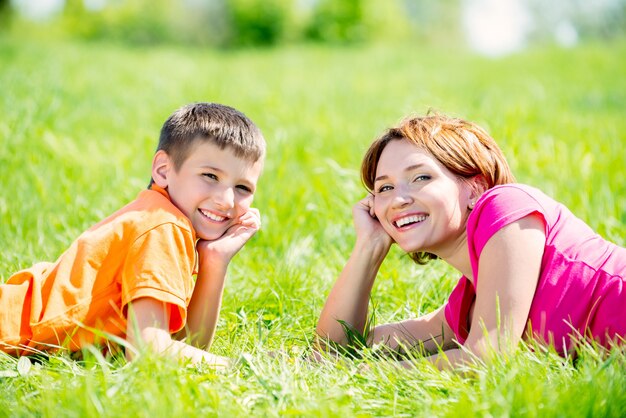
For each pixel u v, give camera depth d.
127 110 9.12
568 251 2.77
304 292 3.81
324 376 2.61
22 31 37.41
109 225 2.87
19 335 2.79
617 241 4.31
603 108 11.12
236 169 3.02
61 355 2.74
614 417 2.14
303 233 4.89
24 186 5.43
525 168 6.09
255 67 16.39
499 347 2.55
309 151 6.55
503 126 6.90
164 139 3.08
